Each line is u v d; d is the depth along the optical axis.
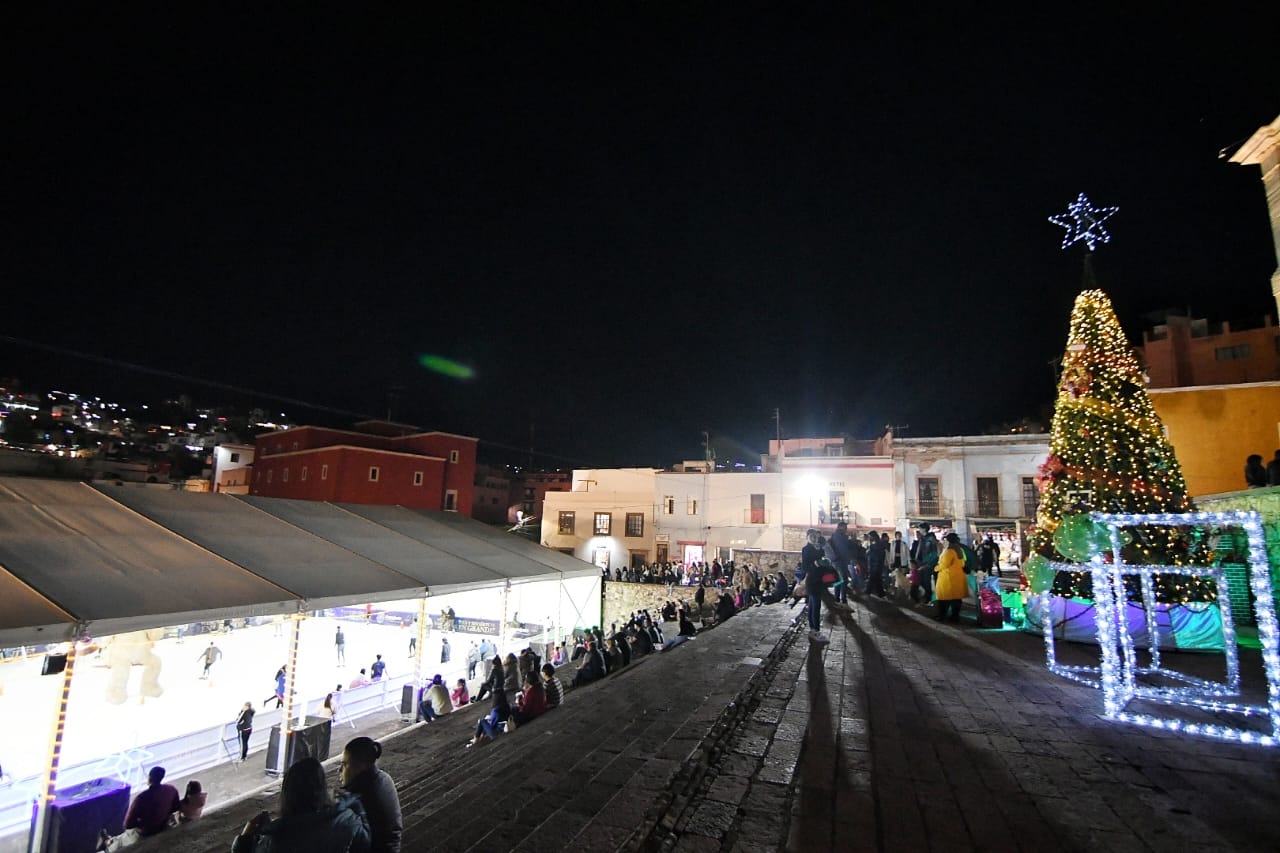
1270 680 5.04
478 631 24.44
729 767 4.64
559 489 64.62
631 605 30.22
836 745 5.04
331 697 13.88
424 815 4.04
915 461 31.52
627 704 6.28
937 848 3.43
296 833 3.08
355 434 43.72
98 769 10.66
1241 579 10.39
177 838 4.96
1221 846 3.43
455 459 45.25
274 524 15.61
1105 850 3.39
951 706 6.08
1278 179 10.95
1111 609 7.15
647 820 3.76
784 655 8.64
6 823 9.08
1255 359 33.12
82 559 10.49
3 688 14.71
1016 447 30.09
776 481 35.62
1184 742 5.07
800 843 3.50
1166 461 9.28
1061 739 5.14
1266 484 10.70
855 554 17.45
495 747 5.76
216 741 12.19
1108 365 9.78
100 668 17.17
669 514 38.00
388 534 18.08
